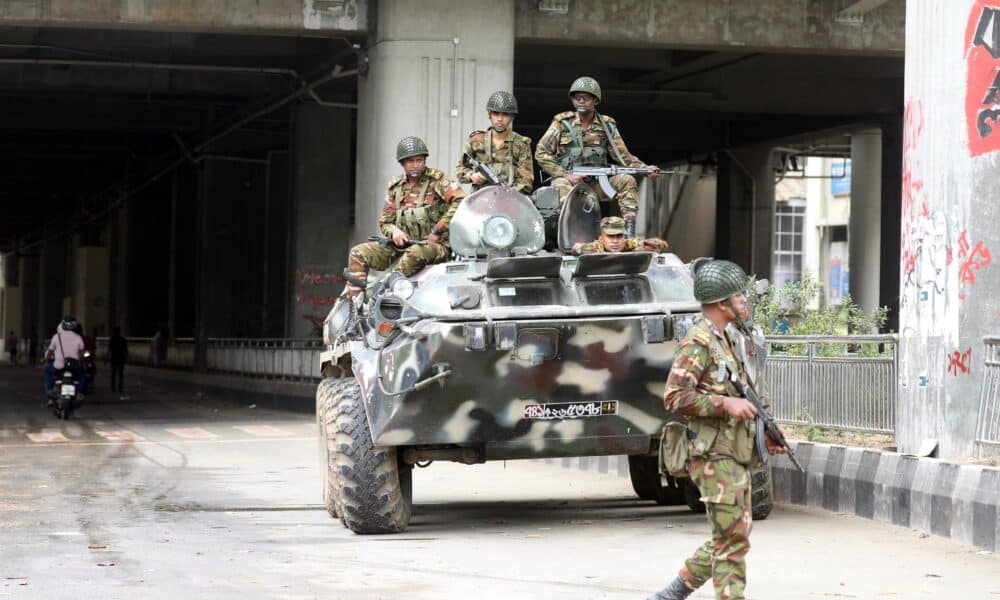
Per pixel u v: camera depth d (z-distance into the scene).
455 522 18.67
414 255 18.12
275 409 53.25
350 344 17.45
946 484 16.17
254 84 60.00
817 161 109.56
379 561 14.93
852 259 76.31
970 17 17.09
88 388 62.47
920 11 17.95
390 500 16.98
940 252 17.47
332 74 49.28
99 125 71.12
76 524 18.50
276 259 76.19
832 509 18.77
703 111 66.25
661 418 16.92
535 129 73.06
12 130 79.50
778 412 22.88
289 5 41.50
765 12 44.25
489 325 16.03
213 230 76.62
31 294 175.38
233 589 13.16
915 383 17.86
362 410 17.19
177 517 19.34
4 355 186.25
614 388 16.59
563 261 17.28
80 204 124.38
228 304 77.12
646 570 14.05
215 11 41.06
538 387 16.39
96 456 30.52
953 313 17.17
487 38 41.78
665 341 16.42
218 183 76.31
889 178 66.31
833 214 108.25
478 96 41.69
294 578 13.79
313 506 20.75
